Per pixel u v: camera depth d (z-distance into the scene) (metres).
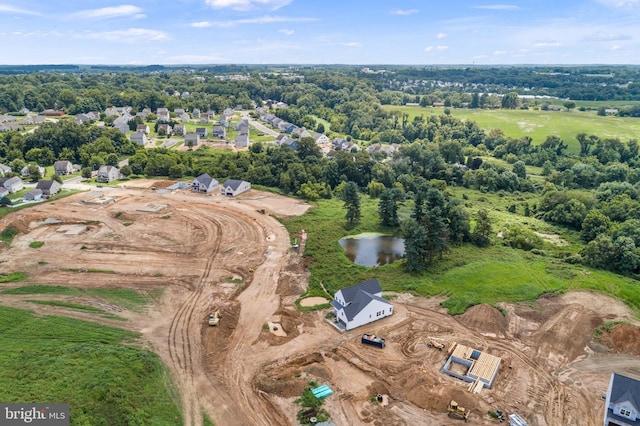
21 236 82.06
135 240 81.62
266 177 121.19
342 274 70.69
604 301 60.66
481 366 47.69
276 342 52.53
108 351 46.78
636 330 53.06
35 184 115.25
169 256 75.62
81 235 83.25
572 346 52.31
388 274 70.50
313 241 83.12
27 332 50.75
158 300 61.31
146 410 39.88
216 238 83.75
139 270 70.25
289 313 58.91
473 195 127.62
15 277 66.38
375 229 93.44
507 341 53.53
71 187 113.38
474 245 82.19
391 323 57.31
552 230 96.19
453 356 49.72
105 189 112.69
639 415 39.78
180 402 42.16
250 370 47.28
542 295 62.72
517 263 72.69
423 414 41.56
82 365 43.41
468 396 43.22
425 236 69.88
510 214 109.44
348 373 47.25
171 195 109.44
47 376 41.19
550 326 55.88
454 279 67.38
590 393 44.94
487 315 57.56
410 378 46.19
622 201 100.56
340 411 41.59
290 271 71.50
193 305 60.22
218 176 124.62
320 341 53.06
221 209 99.94
